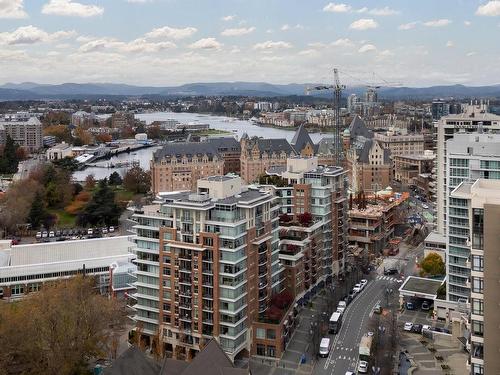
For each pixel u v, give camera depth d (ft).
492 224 521.65
